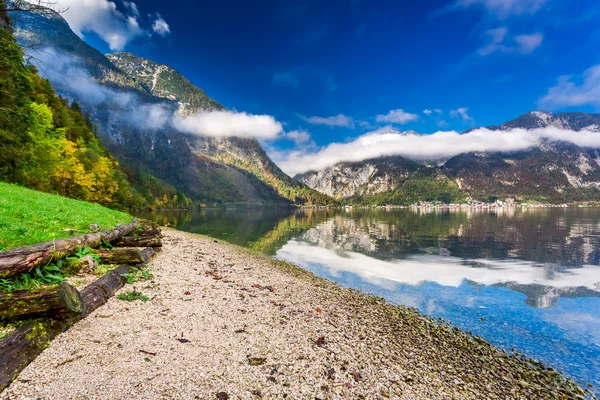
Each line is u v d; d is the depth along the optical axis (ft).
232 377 16.89
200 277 38.68
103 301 23.36
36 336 15.51
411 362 25.45
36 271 22.27
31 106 99.50
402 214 465.06
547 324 40.98
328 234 164.96
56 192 129.59
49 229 31.37
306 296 42.06
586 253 99.50
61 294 17.65
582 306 48.39
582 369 29.55
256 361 19.06
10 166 80.84
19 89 79.46
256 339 22.63
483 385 24.22
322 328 28.63
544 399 23.73
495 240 134.72
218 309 27.66
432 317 42.52
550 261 86.63
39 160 107.96
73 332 18.10
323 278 63.72
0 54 61.77
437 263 83.61
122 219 65.31
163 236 79.25
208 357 18.54
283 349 21.85
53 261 25.22
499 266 79.82
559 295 54.54
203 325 23.26
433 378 23.20
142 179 482.28
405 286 60.08
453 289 58.18
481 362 29.04
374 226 222.28
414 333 33.96
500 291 56.85
